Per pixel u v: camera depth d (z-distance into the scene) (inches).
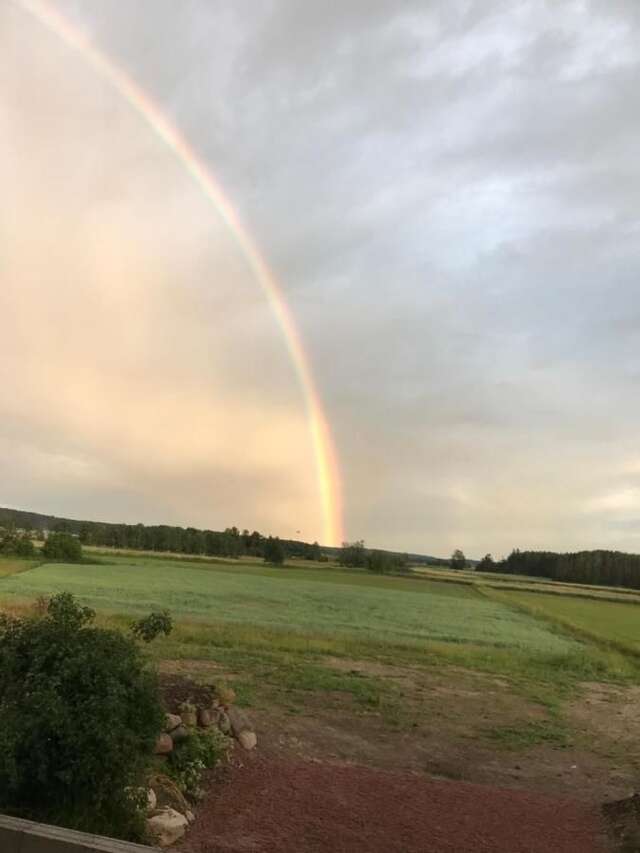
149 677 245.8
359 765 384.5
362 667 765.9
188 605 1482.5
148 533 5137.8
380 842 264.4
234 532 5748.0
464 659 918.4
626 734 545.0
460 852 261.9
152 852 173.5
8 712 217.6
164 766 292.2
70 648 234.1
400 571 4793.3
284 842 253.1
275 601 1839.3
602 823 316.5
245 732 370.9
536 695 693.3
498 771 408.2
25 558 3053.6
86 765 214.1
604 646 1354.6
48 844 176.7
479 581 4261.8
